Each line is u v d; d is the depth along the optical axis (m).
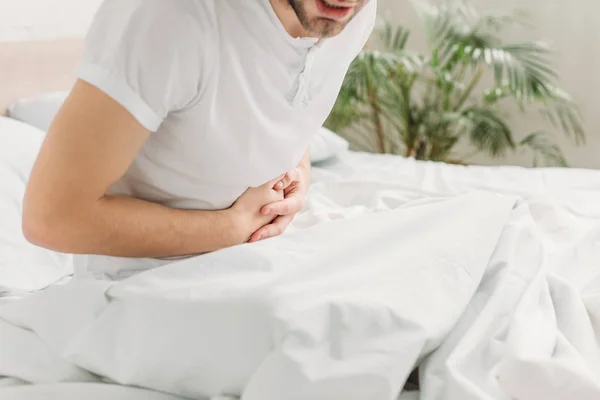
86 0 1.99
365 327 0.74
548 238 1.23
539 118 2.78
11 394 0.75
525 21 2.75
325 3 0.77
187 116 0.80
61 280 1.15
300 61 0.85
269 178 0.97
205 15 0.75
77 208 0.75
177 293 0.77
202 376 0.75
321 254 0.86
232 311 0.73
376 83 2.57
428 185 1.63
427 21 2.65
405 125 2.72
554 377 0.73
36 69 1.76
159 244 0.85
